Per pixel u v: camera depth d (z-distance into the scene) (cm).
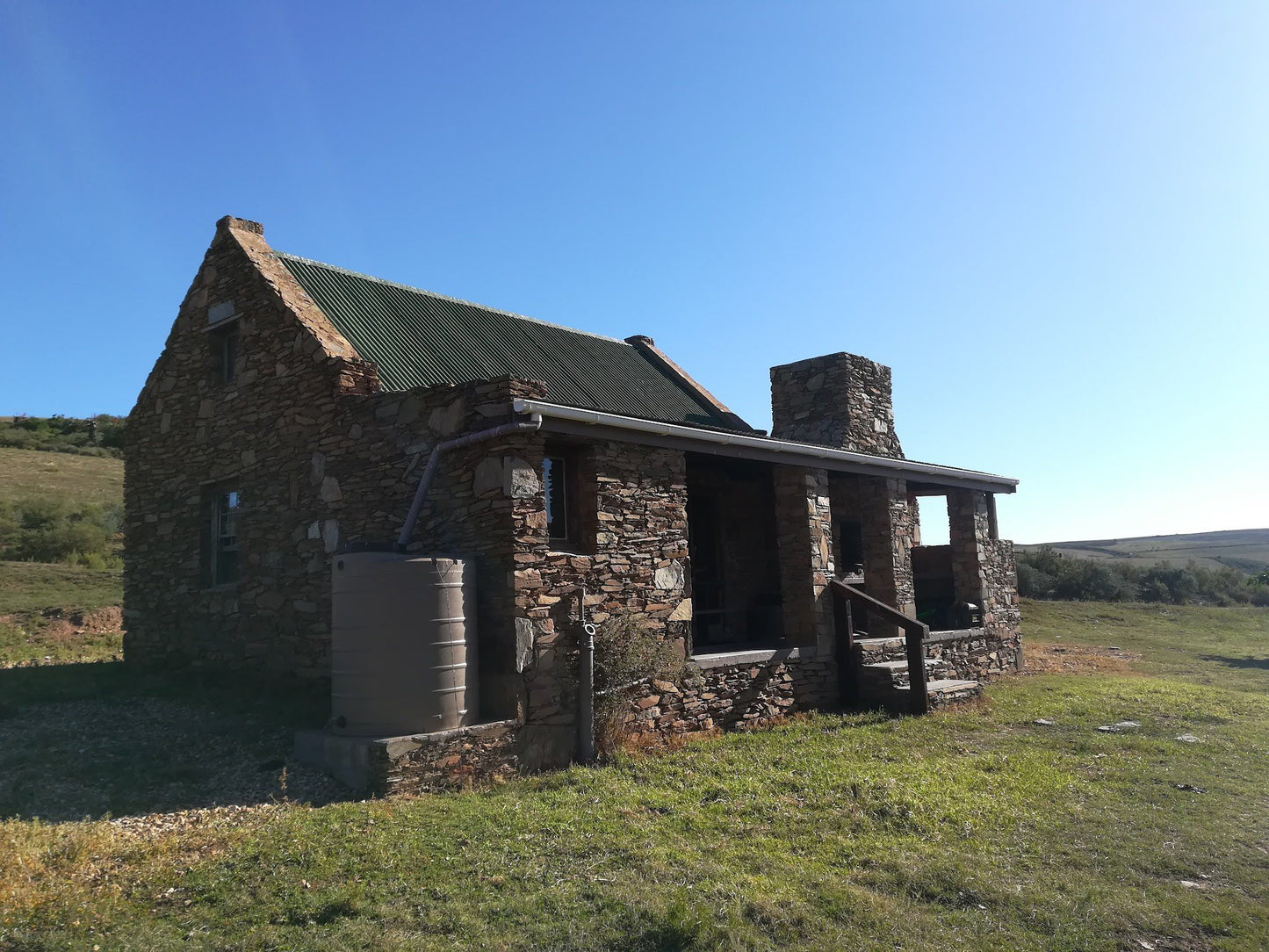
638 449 938
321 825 568
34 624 1579
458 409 836
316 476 970
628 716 859
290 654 977
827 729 977
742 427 1516
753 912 457
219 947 413
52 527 2502
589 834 569
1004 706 1138
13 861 481
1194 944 443
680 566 963
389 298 1261
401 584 720
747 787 700
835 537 1578
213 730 828
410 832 559
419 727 702
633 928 437
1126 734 953
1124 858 558
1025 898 488
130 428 1291
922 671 1073
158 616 1189
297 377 1012
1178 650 2003
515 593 765
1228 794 714
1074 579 3391
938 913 473
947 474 1445
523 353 1325
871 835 591
